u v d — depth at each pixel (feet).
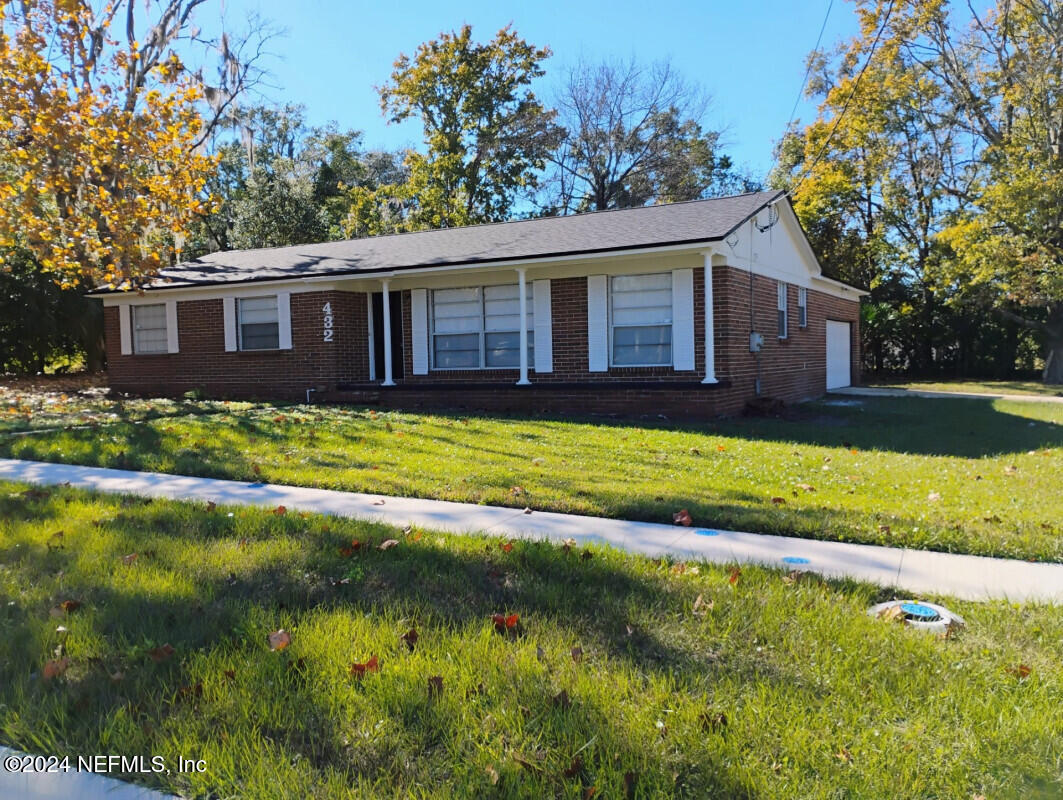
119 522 20.03
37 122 49.96
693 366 45.11
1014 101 78.33
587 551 16.99
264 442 33.96
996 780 8.55
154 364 60.54
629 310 47.06
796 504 22.06
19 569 16.15
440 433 36.68
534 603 14.06
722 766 8.78
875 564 16.48
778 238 53.57
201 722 9.89
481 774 8.71
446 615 13.48
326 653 11.76
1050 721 9.68
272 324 56.08
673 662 11.55
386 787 8.55
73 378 76.43
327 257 59.26
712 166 134.10
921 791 8.34
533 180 119.24
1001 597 14.34
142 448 32.50
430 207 111.55
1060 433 38.86
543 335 49.16
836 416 46.34
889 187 94.53
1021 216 74.38
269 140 129.29
